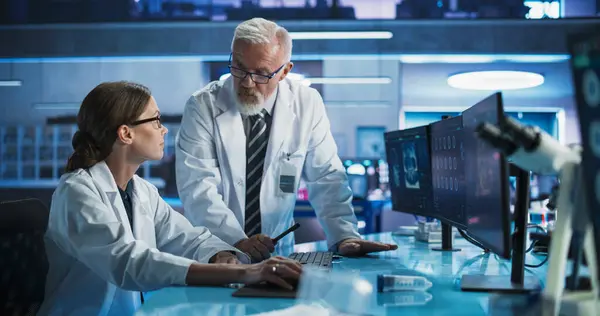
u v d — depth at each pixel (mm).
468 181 1635
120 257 1561
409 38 7348
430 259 2047
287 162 2480
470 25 7316
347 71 8359
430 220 2771
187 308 1286
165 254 1591
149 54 7520
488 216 1365
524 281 1521
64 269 1704
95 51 7605
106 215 1615
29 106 8625
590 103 835
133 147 1771
